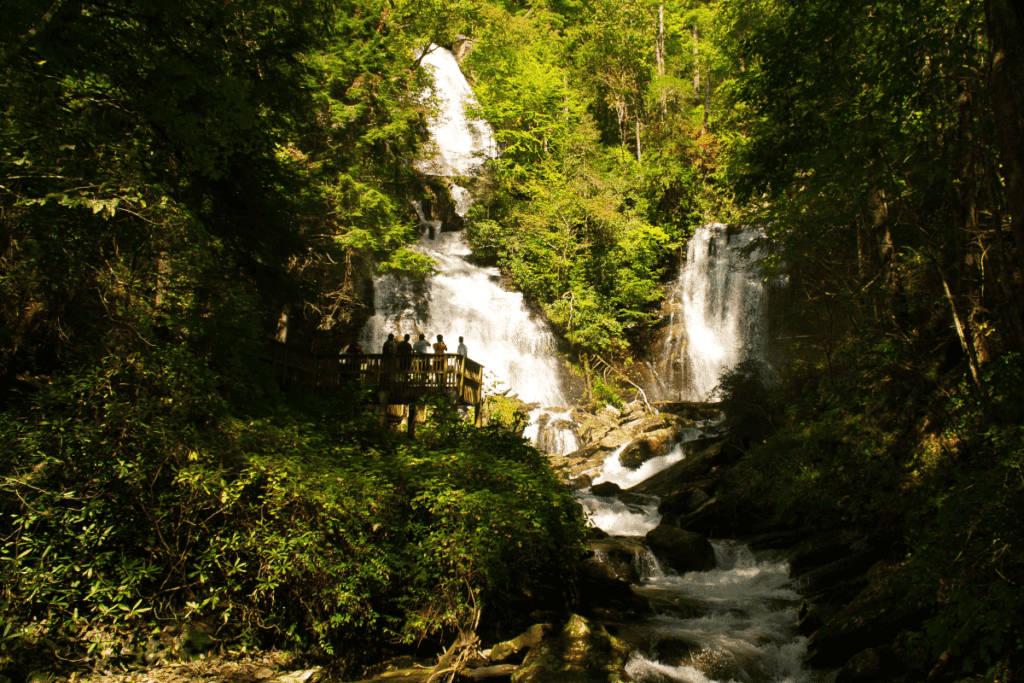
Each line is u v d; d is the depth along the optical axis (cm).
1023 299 689
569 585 899
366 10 2164
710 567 1139
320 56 1883
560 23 4019
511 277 3089
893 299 1264
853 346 1324
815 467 1152
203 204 1111
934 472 886
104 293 740
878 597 750
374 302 2633
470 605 754
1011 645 537
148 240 757
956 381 1021
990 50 442
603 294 3048
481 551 727
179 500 656
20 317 743
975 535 573
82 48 736
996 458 623
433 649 754
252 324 949
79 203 660
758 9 1822
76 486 609
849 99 998
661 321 3100
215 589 657
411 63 2361
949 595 561
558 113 3519
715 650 769
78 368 670
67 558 593
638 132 3778
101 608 594
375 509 738
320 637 676
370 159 2231
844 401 1298
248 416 842
